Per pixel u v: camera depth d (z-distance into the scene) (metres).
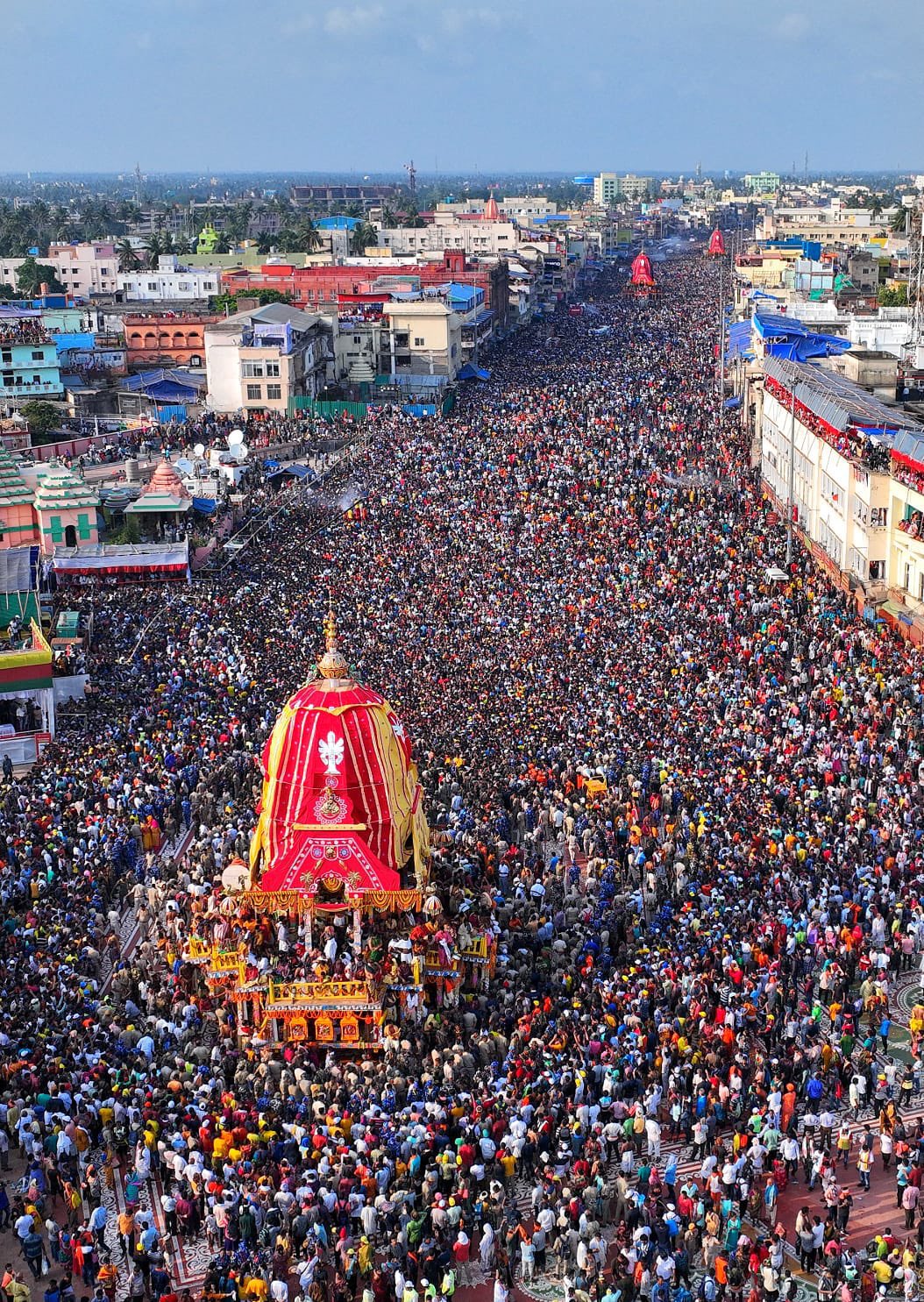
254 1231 37.66
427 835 54.47
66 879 56.25
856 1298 35.66
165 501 109.31
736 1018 46.09
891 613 83.94
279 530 108.12
